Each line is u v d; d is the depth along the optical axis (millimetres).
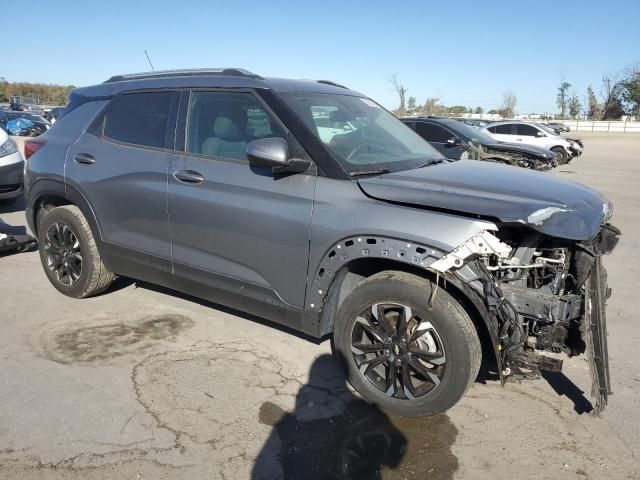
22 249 6188
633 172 17016
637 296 5332
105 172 4262
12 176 7441
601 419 3250
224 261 3727
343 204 3168
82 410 3193
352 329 3305
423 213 2934
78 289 4691
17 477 2652
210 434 3020
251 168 3559
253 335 4215
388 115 4562
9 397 3301
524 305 2963
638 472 2801
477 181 3266
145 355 3869
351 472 2762
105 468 2730
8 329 4215
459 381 2963
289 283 3438
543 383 3652
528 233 3016
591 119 65250
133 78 4516
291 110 3537
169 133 4004
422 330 3037
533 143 20219
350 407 3311
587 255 3037
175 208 3869
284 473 2742
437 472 2777
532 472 2787
